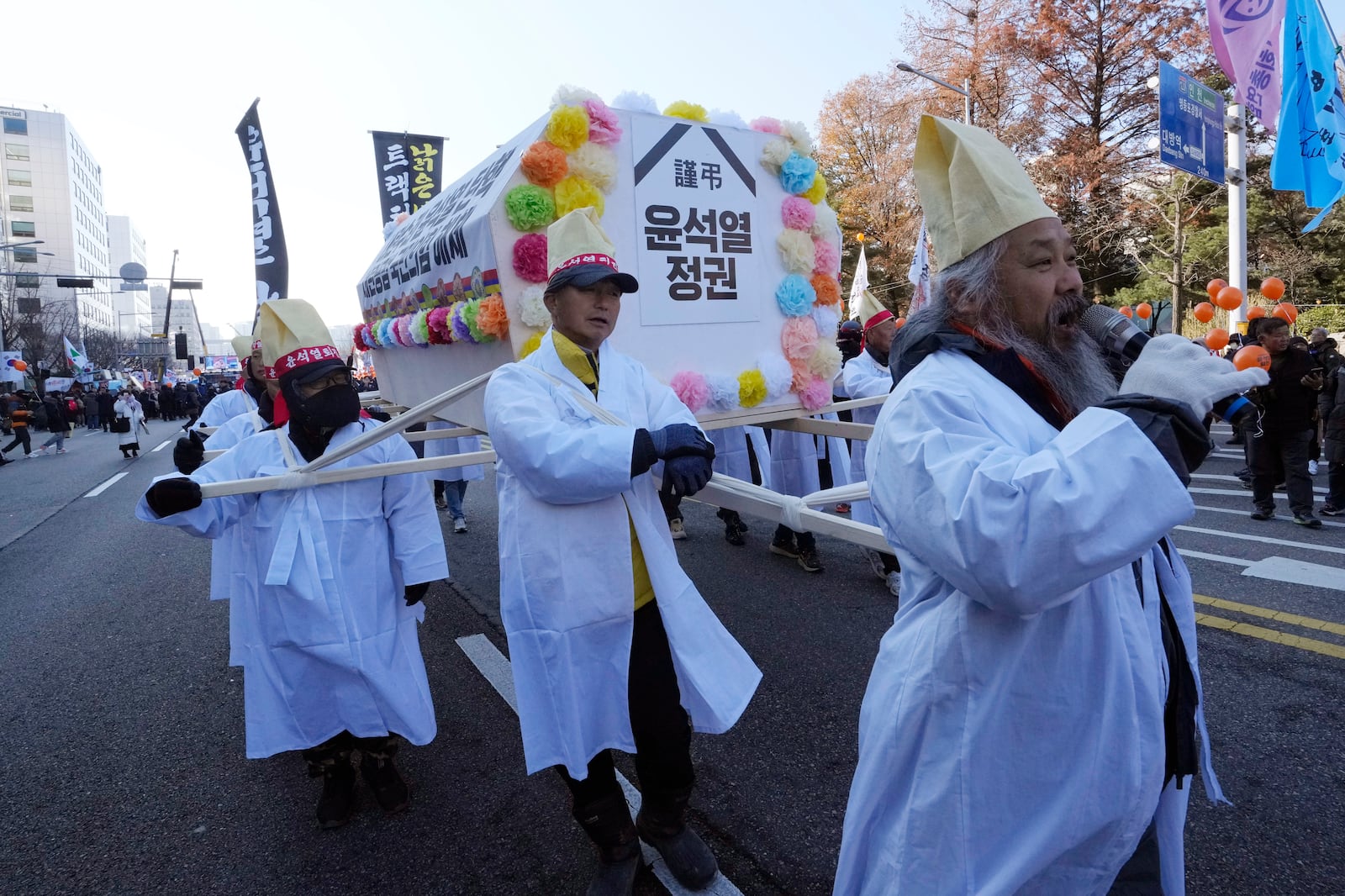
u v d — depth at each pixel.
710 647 2.15
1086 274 22.45
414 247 3.77
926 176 1.44
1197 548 5.85
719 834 2.67
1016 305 1.33
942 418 1.18
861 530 1.66
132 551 7.46
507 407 2.01
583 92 2.82
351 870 2.61
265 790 3.14
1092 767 1.18
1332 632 4.08
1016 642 1.21
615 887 2.25
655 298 3.04
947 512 1.07
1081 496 1.00
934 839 1.24
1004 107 21.95
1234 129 10.85
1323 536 6.05
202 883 2.59
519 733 3.49
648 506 2.16
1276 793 2.75
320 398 2.68
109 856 2.76
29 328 46.16
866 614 4.61
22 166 98.81
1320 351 8.64
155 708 3.95
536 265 2.68
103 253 126.94
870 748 1.37
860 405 3.66
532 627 2.05
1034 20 20.67
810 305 3.50
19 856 2.78
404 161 9.97
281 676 2.68
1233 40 9.54
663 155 3.04
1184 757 1.30
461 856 2.65
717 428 3.25
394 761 3.23
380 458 2.79
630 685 2.17
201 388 34.25
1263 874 2.36
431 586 5.66
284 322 2.71
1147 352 1.13
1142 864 1.38
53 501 11.12
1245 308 10.86
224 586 3.81
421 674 2.88
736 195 3.26
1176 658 1.33
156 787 3.21
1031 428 1.23
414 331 3.59
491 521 7.73
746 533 6.60
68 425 20.80
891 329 4.87
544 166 2.67
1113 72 20.67
